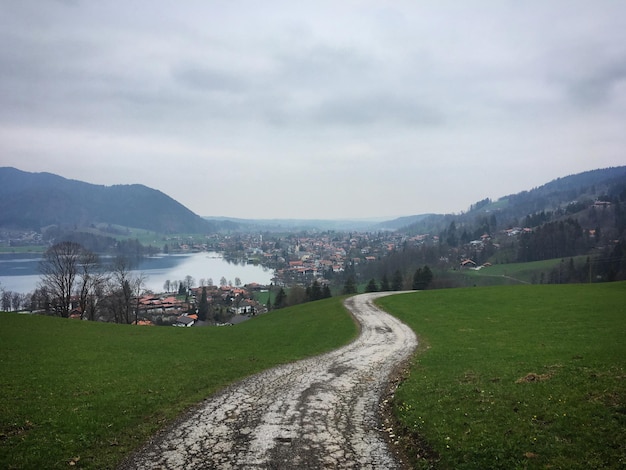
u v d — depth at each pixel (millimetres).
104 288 83000
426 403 19781
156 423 18641
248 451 15750
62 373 26953
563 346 29312
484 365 26000
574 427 14672
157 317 132250
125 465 14625
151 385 24547
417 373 26438
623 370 20344
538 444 13984
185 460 15000
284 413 20109
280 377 27250
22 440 16016
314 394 23359
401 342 39062
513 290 69375
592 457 12758
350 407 21094
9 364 28969
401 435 17141
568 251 185875
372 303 67375
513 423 15820
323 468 14352
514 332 37875
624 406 15539
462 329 42219
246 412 20250
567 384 19234
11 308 128500
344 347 37875
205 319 133500
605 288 65062
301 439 16906
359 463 14766
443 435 15891
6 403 20250
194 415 19797
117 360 31953
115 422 18391
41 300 87750
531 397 18109
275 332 48969
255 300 170125
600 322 38719
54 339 39875
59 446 15719
